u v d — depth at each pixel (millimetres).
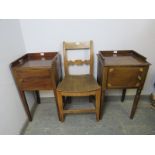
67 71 1709
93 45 1691
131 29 1606
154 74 1852
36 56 1690
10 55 1347
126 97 2027
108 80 1367
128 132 1479
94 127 1558
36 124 1618
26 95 1669
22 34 1615
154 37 1644
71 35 1638
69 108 1865
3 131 1193
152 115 1730
